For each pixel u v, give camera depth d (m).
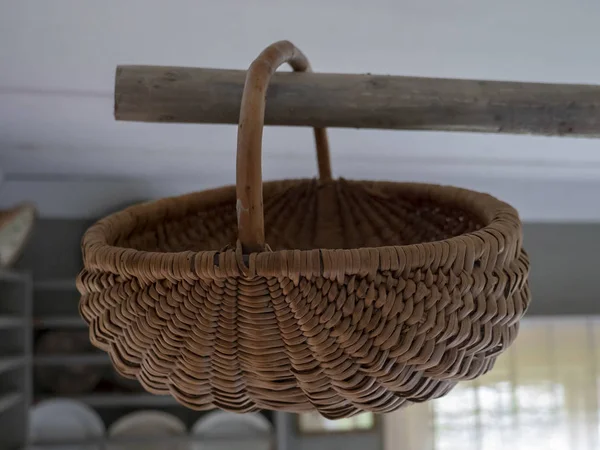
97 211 2.11
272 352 0.41
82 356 1.88
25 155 1.70
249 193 0.38
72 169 1.89
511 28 0.90
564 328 2.26
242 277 0.38
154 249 0.64
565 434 2.20
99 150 1.64
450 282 0.41
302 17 0.86
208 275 0.38
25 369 1.82
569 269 2.33
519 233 0.48
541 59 1.03
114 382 2.01
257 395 0.45
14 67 1.04
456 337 0.42
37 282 1.91
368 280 0.39
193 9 0.83
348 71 1.07
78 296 2.13
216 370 0.43
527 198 2.25
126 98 0.56
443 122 0.59
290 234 0.75
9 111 1.29
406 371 0.42
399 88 0.58
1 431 1.78
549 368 2.23
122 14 0.85
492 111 0.59
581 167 1.95
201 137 1.50
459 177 2.12
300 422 2.19
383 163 1.86
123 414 2.10
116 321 0.45
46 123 1.38
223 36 0.92
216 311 0.40
